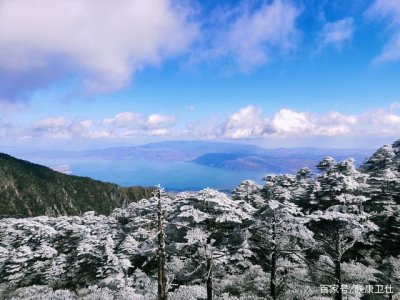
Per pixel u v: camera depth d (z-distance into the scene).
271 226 22.95
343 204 33.50
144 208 50.84
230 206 21.17
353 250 35.31
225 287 29.34
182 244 19.19
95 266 38.31
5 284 43.00
